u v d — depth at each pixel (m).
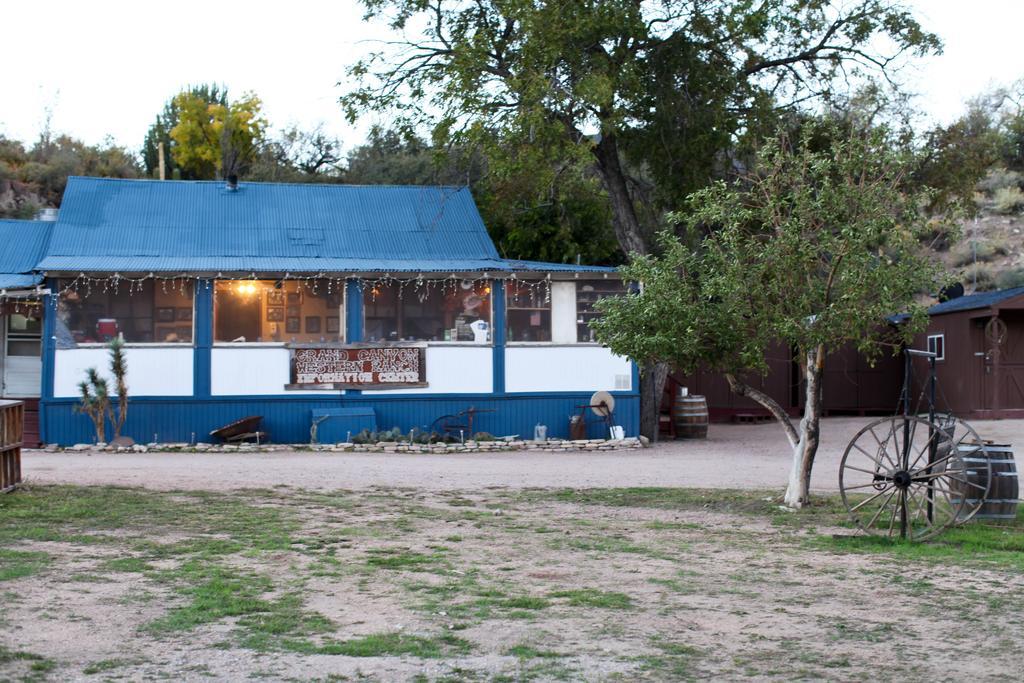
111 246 23.52
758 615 8.45
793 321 12.71
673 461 19.84
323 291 22.80
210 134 56.62
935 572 10.10
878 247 13.34
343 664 6.86
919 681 6.79
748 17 23.28
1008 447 12.85
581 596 8.90
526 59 22.45
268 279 22.20
